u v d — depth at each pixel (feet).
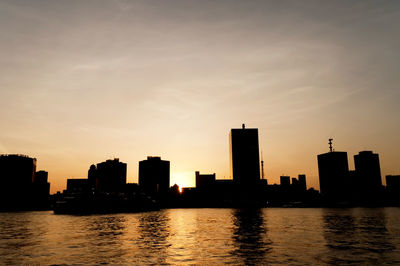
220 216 655.76
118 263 169.07
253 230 334.24
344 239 252.42
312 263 164.86
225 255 187.62
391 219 502.79
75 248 220.43
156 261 172.76
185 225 419.54
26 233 334.24
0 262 175.73
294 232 309.01
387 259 173.27
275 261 169.99
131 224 454.81
